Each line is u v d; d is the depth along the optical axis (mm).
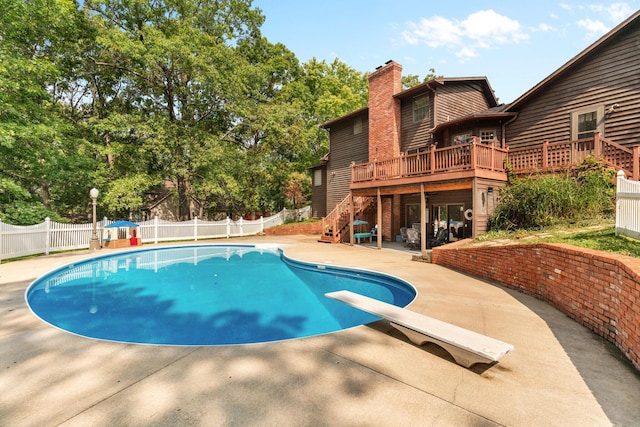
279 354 3646
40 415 2520
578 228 8203
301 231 23719
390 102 17375
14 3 12602
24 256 12289
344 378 3086
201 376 3137
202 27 23859
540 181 9828
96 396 2791
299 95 31500
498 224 10641
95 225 14367
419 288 6883
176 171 19891
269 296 8156
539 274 6016
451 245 10039
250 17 28422
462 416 2486
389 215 17547
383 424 2383
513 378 3090
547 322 4711
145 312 6898
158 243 18312
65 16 15281
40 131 13570
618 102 10438
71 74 19391
